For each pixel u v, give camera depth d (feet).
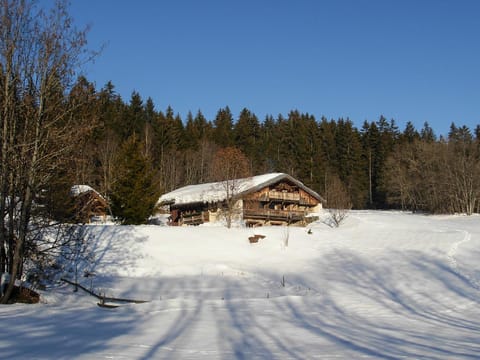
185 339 35.53
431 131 329.93
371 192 278.46
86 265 84.07
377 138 296.51
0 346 29.76
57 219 60.90
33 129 53.06
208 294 67.82
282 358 29.12
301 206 187.01
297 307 56.03
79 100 55.31
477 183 202.08
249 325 43.57
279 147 290.56
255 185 165.27
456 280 71.87
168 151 251.80
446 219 171.22
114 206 130.41
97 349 29.96
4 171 51.65
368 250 100.07
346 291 68.23
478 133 321.52
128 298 63.00
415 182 227.61
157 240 103.09
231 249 102.53
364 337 38.04
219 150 239.50
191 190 174.09
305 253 100.89
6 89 51.16
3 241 53.52
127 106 262.26
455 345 34.45
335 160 286.87
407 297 62.85
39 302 53.98
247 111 323.98
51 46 53.06
